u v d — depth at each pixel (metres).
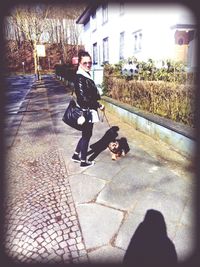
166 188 3.34
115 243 2.40
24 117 8.07
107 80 8.73
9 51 41.34
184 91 4.51
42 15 25.62
